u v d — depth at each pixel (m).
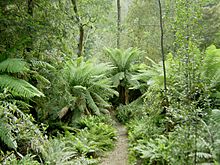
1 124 2.77
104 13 7.90
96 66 7.02
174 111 3.22
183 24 3.69
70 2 5.80
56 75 4.71
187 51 3.39
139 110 6.85
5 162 2.67
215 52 4.27
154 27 8.97
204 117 3.61
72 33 5.54
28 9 4.48
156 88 4.89
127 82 8.44
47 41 4.45
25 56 4.18
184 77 3.44
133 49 8.61
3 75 3.36
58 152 3.72
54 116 5.13
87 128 5.55
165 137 3.99
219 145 2.91
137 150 4.36
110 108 8.05
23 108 3.99
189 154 2.93
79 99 6.12
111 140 5.27
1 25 3.79
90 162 3.89
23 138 3.10
